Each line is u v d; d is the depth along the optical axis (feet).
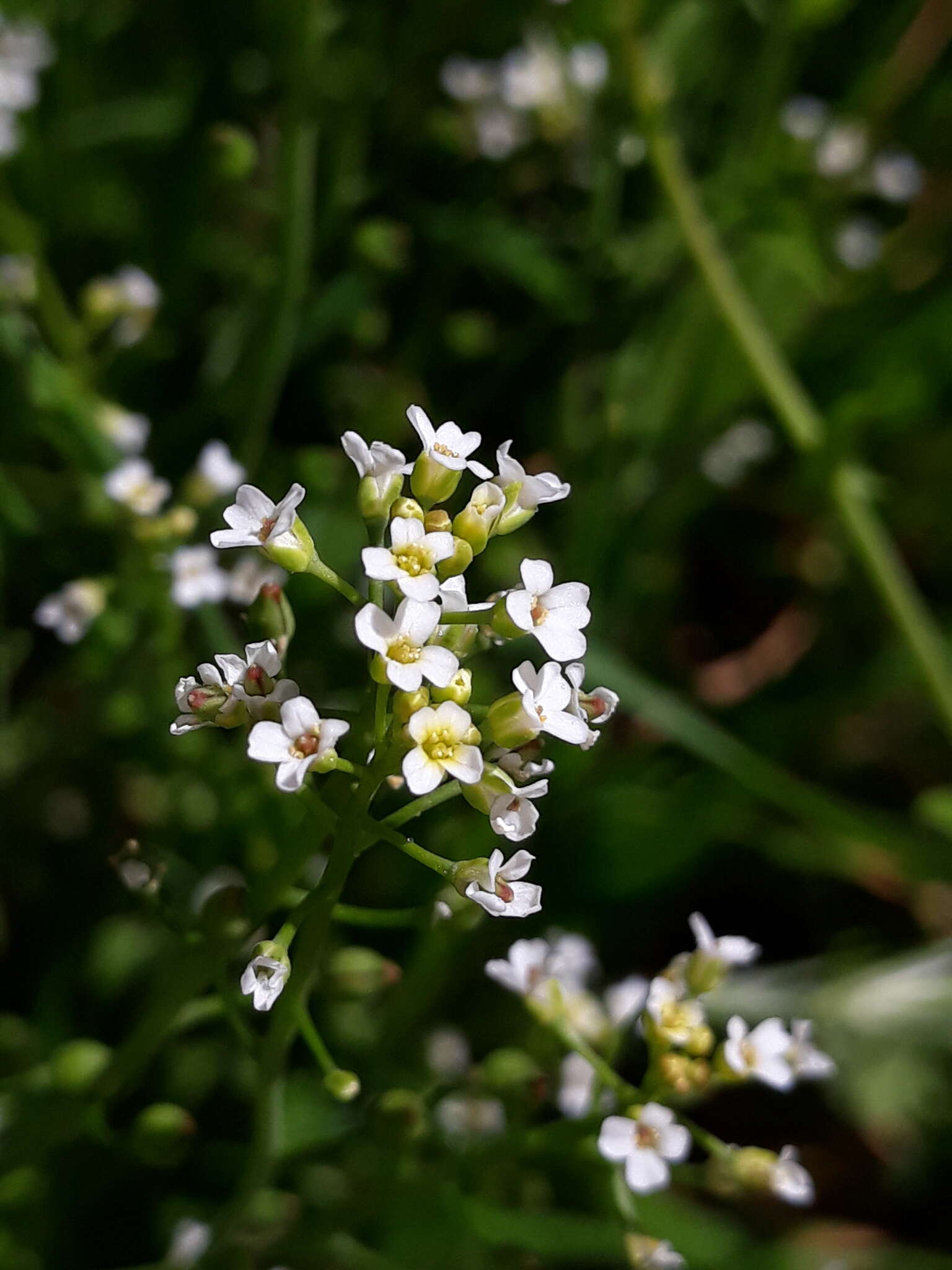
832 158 0.47
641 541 0.43
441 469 0.19
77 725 0.37
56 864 0.37
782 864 0.42
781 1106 0.40
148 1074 0.34
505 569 0.41
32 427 0.39
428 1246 0.32
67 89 0.44
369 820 0.19
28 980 0.37
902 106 0.51
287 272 0.36
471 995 0.37
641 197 0.48
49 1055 0.34
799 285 0.48
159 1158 0.24
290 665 0.39
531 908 0.18
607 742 0.42
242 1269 0.25
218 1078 0.34
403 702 0.18
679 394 0.45
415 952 0.34
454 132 0.45
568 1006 0.27
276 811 0.34
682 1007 0.23
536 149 0.46
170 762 0.36
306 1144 0.27
